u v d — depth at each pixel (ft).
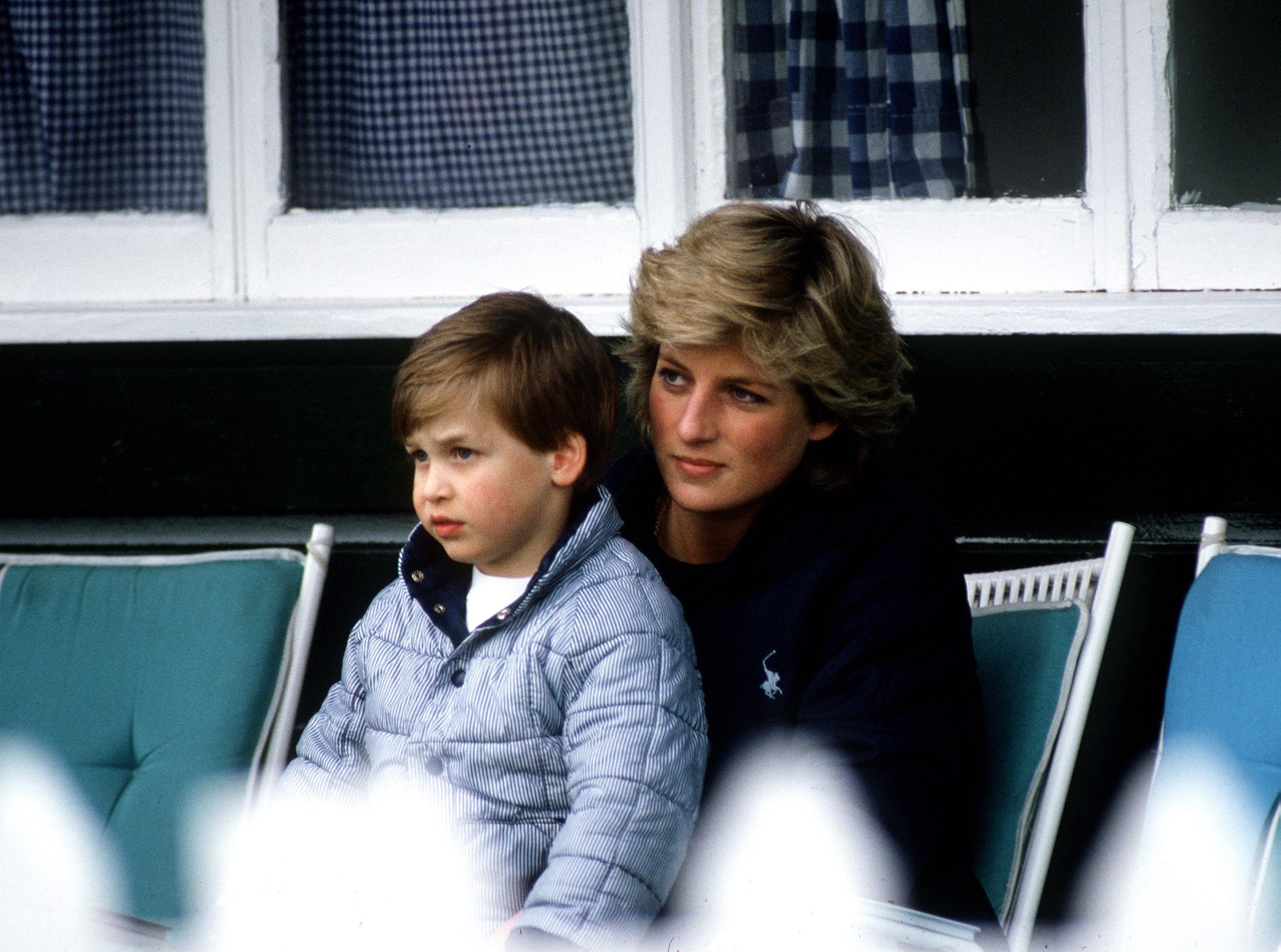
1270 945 19.01
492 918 18.75
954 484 29.32
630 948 17.16
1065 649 22.13
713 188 30.83
